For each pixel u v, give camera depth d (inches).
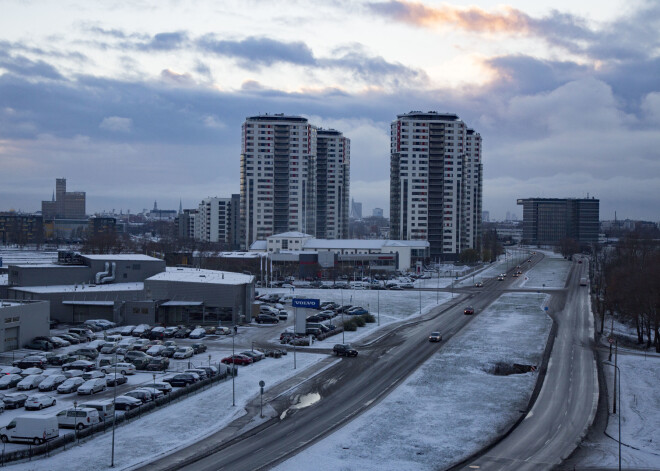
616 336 4909.0
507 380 3501.5
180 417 2770.7
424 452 2397.9
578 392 3280.0
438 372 3654.0
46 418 2385.6
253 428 2645.2
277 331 5004.9
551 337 4788.4
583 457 2377.0
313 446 2437.3
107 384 3270.2
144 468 2183.8
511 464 2295.8
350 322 5132.9
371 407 2965.1
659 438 2618.1
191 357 4010.8
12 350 4101.9
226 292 5206.7
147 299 5231.3
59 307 5147.6
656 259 5861.2
